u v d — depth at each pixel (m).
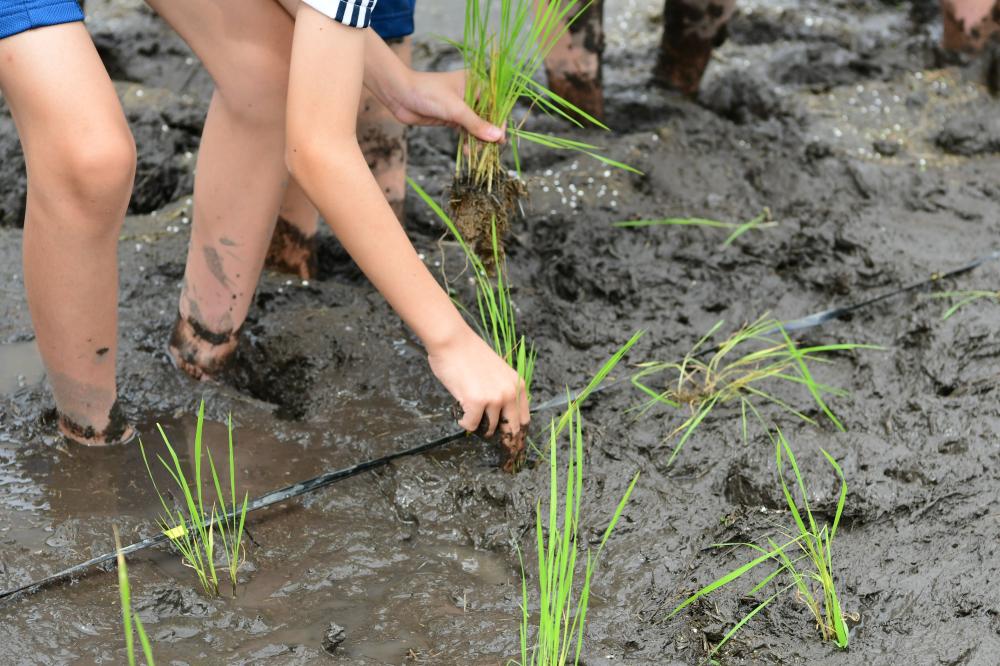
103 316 2.15
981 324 2.69
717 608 1.95
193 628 1.90
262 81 2.19
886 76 4.06
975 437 2.33
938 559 2.04
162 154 3.42
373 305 2.85
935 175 3.45
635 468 2.28
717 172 3.49
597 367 2.66
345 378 2.59
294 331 2.69
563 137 3.62
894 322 2.78
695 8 3.73
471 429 2.10
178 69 3.93
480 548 2.14
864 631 1.91
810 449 2.28
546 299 2.88
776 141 3.63
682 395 2.51
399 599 2.00
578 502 2.03
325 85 1.87
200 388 2.53
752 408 2.46
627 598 2.00
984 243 3.12
